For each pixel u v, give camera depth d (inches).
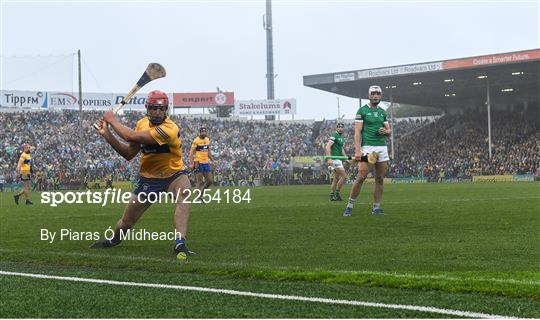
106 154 2418.8
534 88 2586.1
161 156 373.1
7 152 2257.6
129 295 246.7
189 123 2817.4
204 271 300.0
